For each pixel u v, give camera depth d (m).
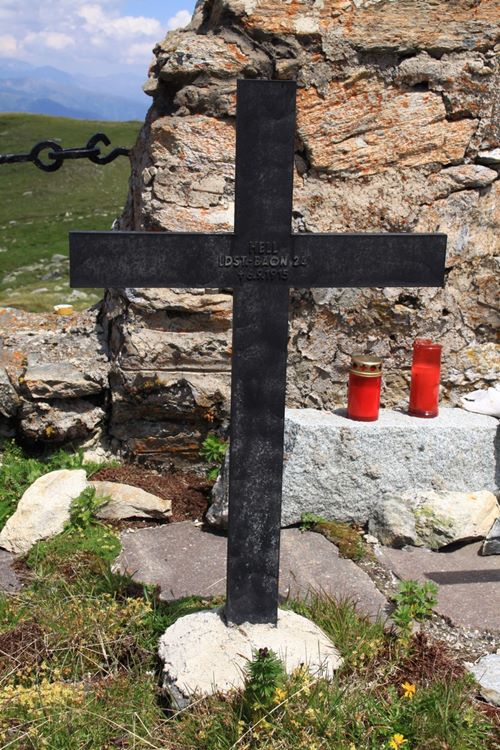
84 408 5.15
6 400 5.02
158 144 4.91
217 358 5.00
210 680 3.03
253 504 3.23
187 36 4.91
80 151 5.37
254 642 3.21
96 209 26.98
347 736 2.89
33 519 4.34
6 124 45.09
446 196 5.04
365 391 4.59
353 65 4.88
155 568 4.09
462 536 4.33
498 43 4.95
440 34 4.91
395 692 3.13
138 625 3.49
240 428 3.17
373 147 4.96
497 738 2.95
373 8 4.86
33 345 5.41
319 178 4.98
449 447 4.59
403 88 4.94
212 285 3.08
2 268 18.56
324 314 5.05
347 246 3.13
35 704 2.97
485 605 3.81
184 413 5.02
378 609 3.74
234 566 3.27
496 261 5.09
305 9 4.84
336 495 4.57
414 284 3.23
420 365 4.73
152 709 3.03
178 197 4.89
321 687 2.98
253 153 2.96
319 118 4.91
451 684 3.14
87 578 3.93
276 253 3.08
